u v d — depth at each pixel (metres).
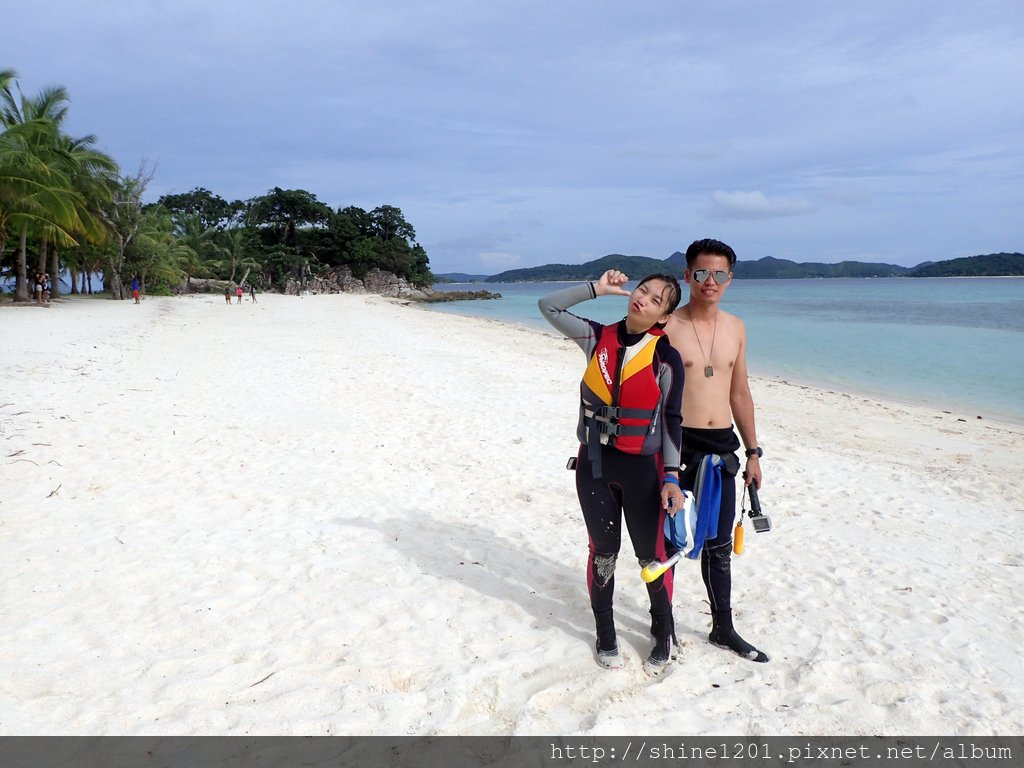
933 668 3.07
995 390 15.16
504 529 4.84
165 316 27.66
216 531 4.51
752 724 2.64
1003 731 2.62
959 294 84.94
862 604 3.77
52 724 2.50
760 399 12.75
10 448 6.11
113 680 2.79
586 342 2.90
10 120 31.53
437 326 31.33
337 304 53.69
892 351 22.73
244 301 52.34
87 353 12.88
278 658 3.01
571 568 4.16
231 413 8.38
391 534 4.61
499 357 17.33
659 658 3.02
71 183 31.55
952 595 3.94
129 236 40.62
